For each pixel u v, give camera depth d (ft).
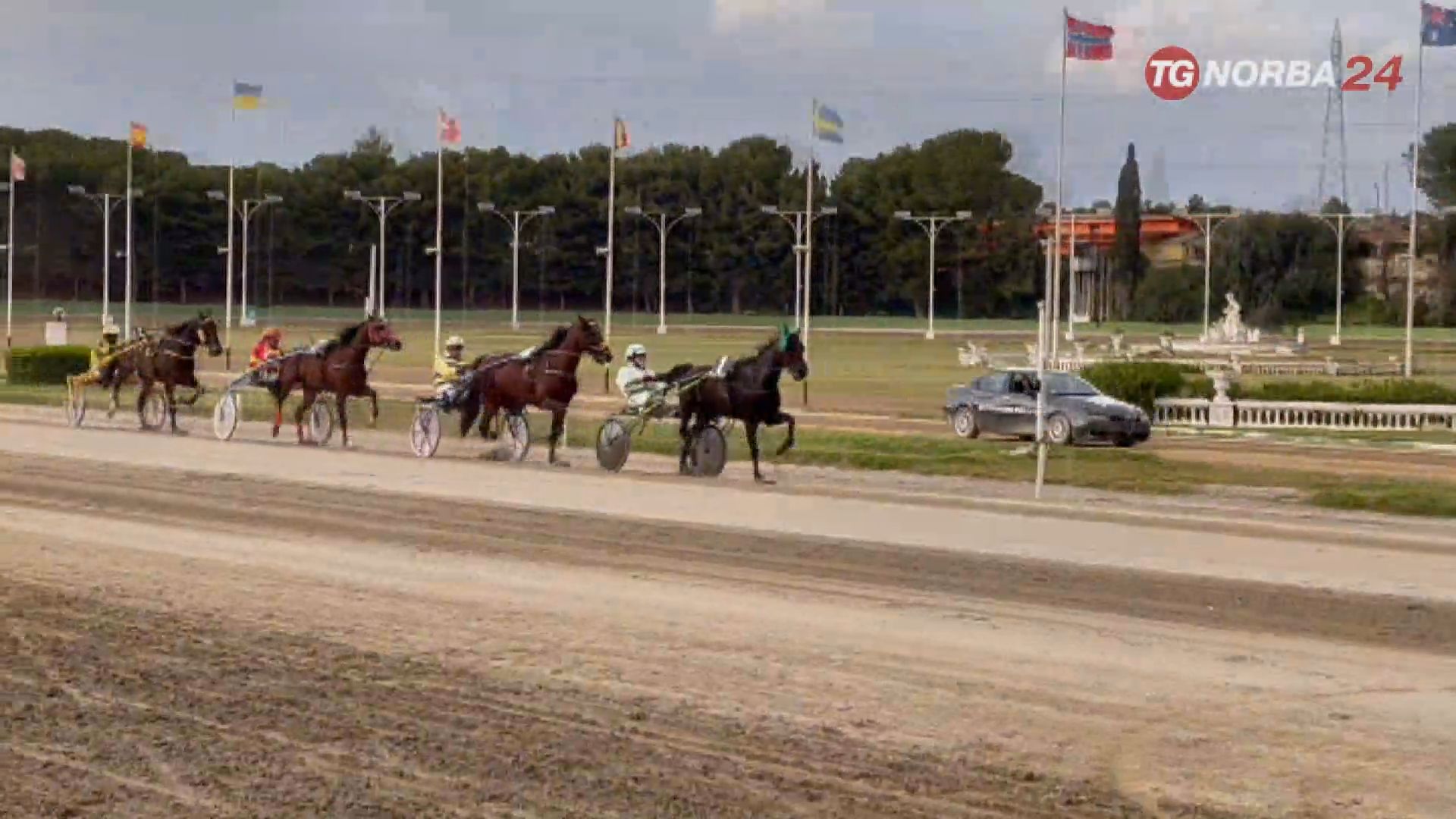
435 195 367.04
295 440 93.86
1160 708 31.65
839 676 33.99
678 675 34.06
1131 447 98.63
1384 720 30.89
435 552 50.60
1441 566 49.85
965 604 42.47
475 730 29.63
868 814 24.80
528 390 81.20
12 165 216.95
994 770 27.35
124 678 33.58
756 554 50.62
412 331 283.59
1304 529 60.59
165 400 101.45
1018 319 378.12
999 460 87.56
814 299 382.42
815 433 100.78
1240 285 349.61
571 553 50.62
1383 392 125.70
